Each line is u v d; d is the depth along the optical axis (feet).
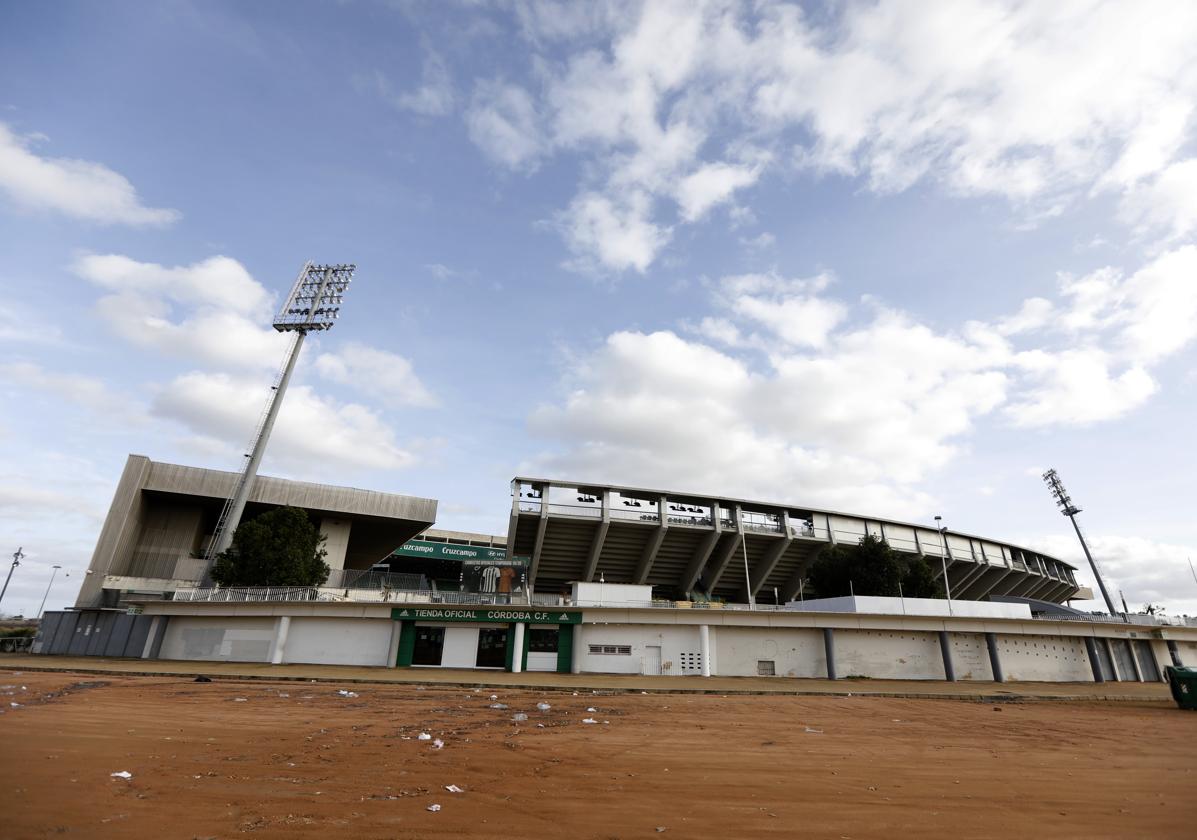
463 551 215.31
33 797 22.48
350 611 111.34
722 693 86.28
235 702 57.93
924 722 60.03
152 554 163.84
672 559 207.31
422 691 76.69
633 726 50.93
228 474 166.40
